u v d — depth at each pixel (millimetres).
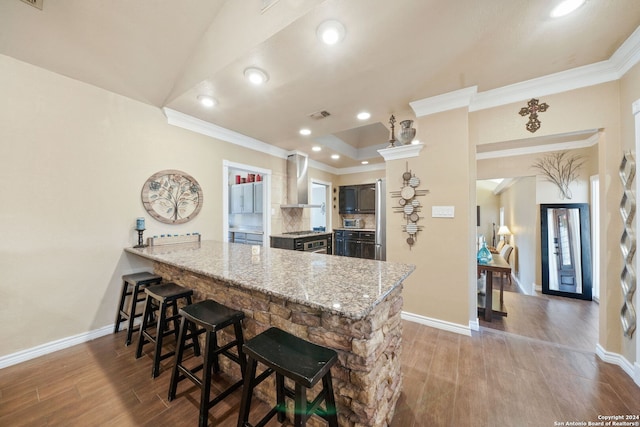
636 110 1634
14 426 1316
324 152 4691
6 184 1826
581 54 1766
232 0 1822
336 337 1172
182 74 2318
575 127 2004
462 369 1814
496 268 2754
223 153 3383
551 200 3893
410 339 2264
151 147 2641
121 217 2426
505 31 1544
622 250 1791
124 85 2326
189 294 1900
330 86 2203
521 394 1555
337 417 1134
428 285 2555
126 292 2412
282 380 1271
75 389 1592
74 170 2141
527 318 2885
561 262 3797
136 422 1344
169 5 1808
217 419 1367
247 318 1567
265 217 4199
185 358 1951
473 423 1343
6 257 1834
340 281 1291
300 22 1463
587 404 1469
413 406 1463
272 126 3256
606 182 1894
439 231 2498
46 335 2008
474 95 2314
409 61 1844
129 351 2053
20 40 1775
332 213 6090
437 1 1321
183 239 2832
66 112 2092
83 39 1893
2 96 1801
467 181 2357
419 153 2594
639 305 1647
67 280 2113
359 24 1473
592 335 2424
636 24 1482
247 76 2031
